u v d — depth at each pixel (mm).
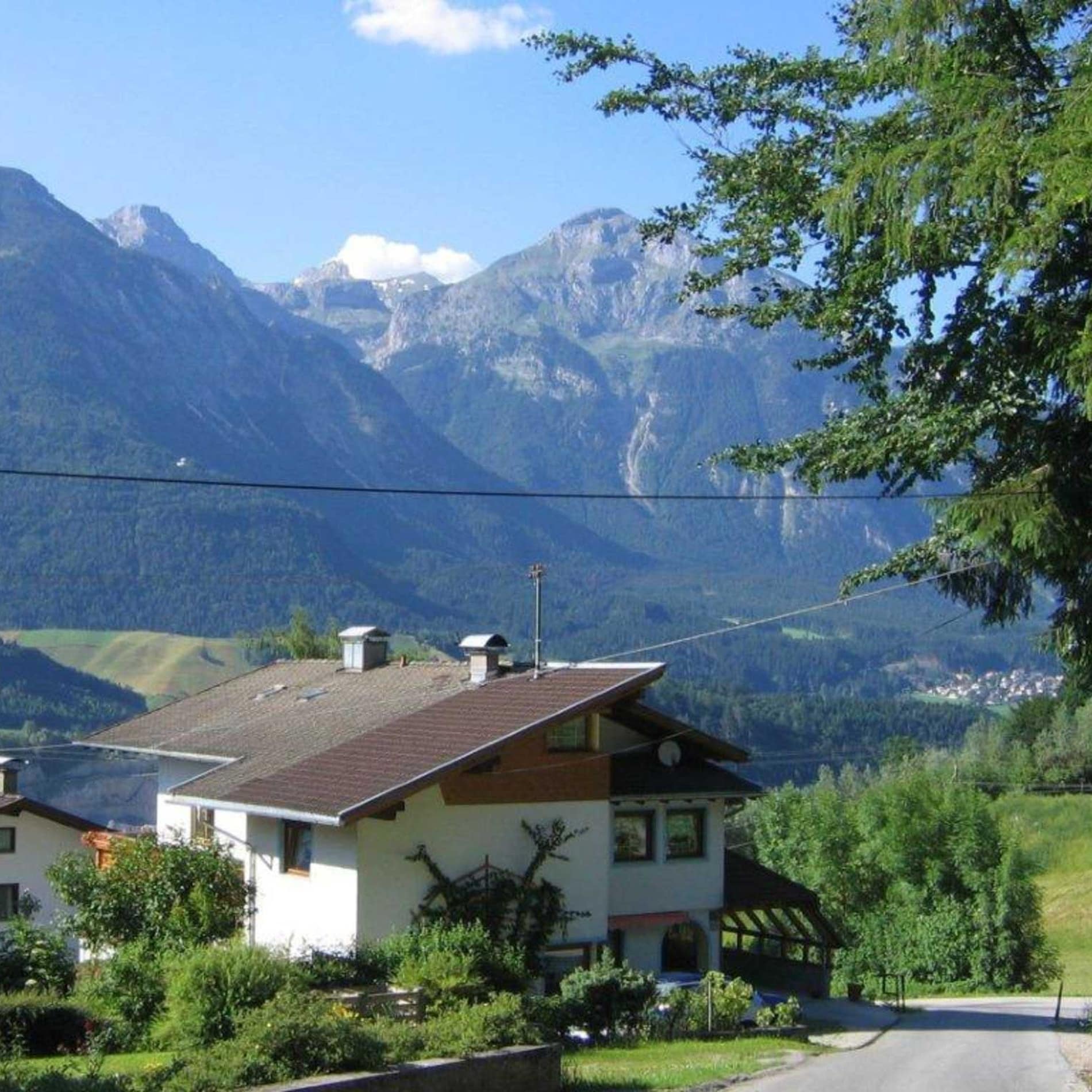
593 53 20688
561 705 30016
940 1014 36500
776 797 61750
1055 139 13516
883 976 47625
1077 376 14531
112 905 28188
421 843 28156
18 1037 21031
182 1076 15570
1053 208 13469
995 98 14945
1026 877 55625
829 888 58938
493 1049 17875
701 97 20672
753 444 20031
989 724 117625
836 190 15352
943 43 15453
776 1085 20047
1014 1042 28062
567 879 29703
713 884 32250
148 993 22938
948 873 56875
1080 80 14516
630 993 26203
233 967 19547
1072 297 15414
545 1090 18062
